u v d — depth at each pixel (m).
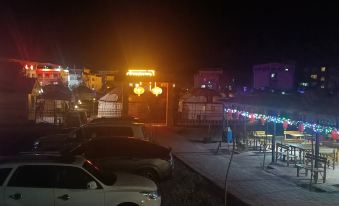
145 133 17.12
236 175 16.73
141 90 37.16
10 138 25.91
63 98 40.56
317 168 15.62
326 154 18.27
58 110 40.16
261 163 19.70
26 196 9.09
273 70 59.72
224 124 28.39
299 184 15.16
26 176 9.25
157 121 38.78
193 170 17.62
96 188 9.38
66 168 9.41
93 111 44.47
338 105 13.59
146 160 14.06
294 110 14.98
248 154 22.59
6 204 9.05
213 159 20.81
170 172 14.47
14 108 36.88
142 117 38.72
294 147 19.03
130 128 16.89
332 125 13.48
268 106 17.61
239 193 13.70
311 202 12.66
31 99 39.38
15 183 9.17
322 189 14.20
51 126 33.09
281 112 17.25
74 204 9.23
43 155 10.12
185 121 39.59
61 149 16.78
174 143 26.64
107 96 39.28
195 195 12.84
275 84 59.22
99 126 17.09
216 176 16.48
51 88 41.31
